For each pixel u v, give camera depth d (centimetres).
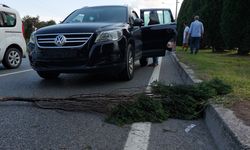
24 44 1260
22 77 938
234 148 347
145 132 450
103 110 534
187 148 397
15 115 521
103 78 909
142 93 543
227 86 577
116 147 398
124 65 805
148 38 1074
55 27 768
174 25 1159
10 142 408
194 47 1841
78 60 732
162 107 517
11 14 1216
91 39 736
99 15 919
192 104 523
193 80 720
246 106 473
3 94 683
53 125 475
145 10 1160
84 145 402
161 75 1002
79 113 534
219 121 418
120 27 816
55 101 565
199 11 2442
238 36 1736
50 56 742
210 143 416
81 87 769
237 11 1708
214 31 2147
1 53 1155
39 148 391
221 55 1706
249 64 1122
